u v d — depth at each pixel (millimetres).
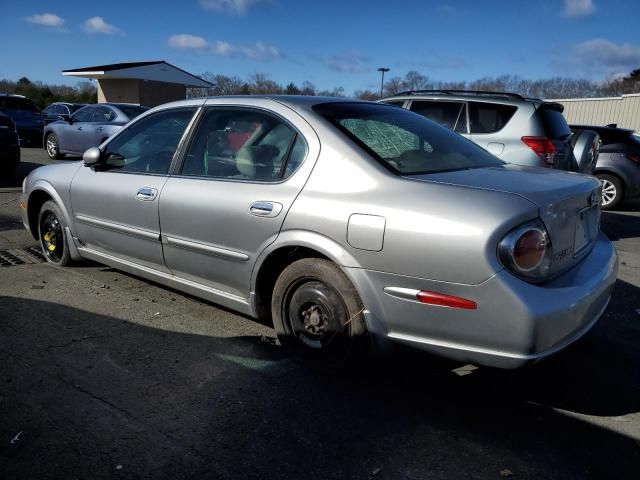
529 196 2584
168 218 3670
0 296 4191
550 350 2494
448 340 2605
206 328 3734
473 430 2645
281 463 2369
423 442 2539
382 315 2754
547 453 2484
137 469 2307
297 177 3070
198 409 2756
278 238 3066
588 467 2396
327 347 3049
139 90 31766
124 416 2674
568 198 2734
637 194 9586
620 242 7137
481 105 6961
